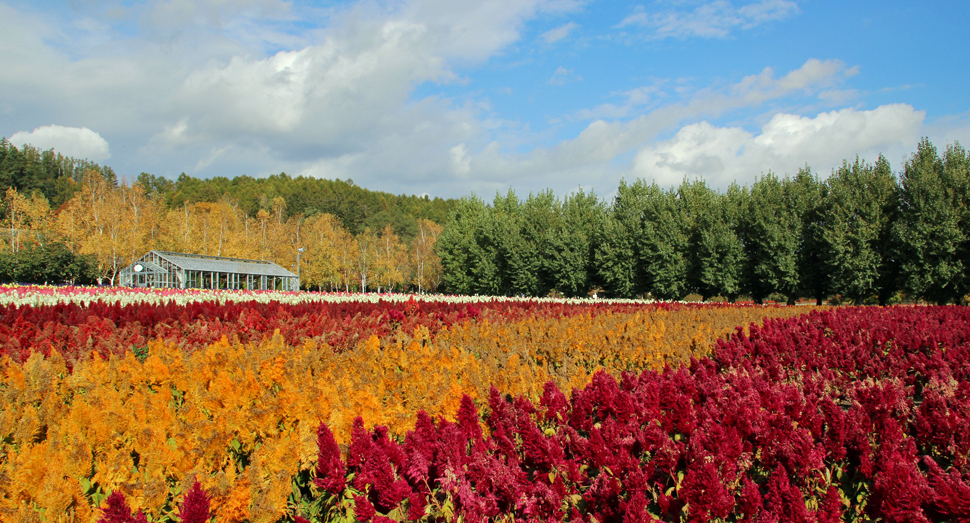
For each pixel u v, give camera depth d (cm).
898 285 3522
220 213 8100
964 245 3325
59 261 4634
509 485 337
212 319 1152
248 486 340
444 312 1545
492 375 650
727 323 1372
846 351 870
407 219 10944
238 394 497
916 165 3547
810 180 4159
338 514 372
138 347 889
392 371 716
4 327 881
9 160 10112
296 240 7500
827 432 433
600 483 354
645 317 1404
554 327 1034
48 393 552
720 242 4075
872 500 352
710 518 338
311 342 740
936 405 498
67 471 362
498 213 5897
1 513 321
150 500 338
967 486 324
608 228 4619
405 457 382
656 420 494
